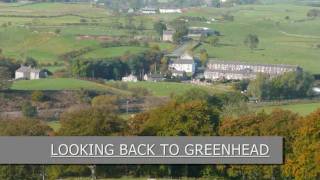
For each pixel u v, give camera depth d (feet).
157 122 563.89
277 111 565.12
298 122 530.27
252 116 560.20
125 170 499.51
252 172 501.97
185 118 558.15
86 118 552.00
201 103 568.41
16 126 547.49
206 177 510.17
